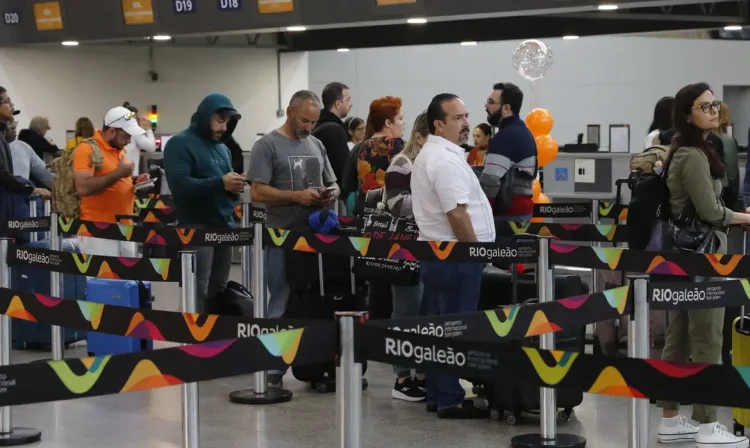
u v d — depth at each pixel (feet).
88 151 30.07
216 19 49.01
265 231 24.45
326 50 78.69
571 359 12.54
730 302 17.67
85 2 53.52
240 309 26.12
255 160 26.45
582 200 41.29
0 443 21.11
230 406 24.22
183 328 15.75
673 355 21.26
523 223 27.76
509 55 82.69
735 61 87.51
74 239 35.78
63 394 11.91
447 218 21.57
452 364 12.82
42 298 17.15
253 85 80.18
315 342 12.92
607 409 23.81
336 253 23.76
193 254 18.63
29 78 74.43
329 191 26.14
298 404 24.43
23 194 34.19
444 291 21.53
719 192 20.71
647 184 20.79
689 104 20.16
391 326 14.52
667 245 20.70
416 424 22.48
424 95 81.61
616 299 16.21
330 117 32.58
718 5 56.59
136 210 41.37
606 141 84.33
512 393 22.11
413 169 22.00
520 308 15.83
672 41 85.40
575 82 83.82
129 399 25.09
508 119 27.81
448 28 66.64
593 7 38.37
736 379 11.88
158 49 78.02
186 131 27.53
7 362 20.21
